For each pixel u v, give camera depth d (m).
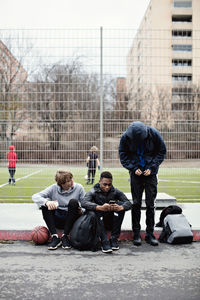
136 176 4.36
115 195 4.44
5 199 7.22
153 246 4.24
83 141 7.39
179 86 7.37
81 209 4.38
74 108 7.40
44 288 2.85
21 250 4.04
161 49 7.33
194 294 2.72
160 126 7.34
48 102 7.39
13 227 4.70
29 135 7.41
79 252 3.98
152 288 2.85
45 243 4.34
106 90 7.35
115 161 7.32
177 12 41.53
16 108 7.39
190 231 4.32
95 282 2.99
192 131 7.36
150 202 4.34
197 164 7.38
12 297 2.66
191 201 7.15
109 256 3.80
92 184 10.40
